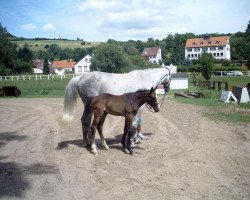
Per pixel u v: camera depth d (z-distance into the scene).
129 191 5.97
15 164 7.62
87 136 9.02
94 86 8.83
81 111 17.20
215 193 5.90
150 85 9.25
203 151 8.66
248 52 102.50
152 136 10.52
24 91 31.89
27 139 10.28
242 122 12.84
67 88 9.23
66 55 160.38
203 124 12.54
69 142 9.77
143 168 7.25
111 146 9.23
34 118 14.59
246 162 7.71
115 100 8.11
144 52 130.00
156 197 5.70
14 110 17.44
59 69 113.62
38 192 5.98
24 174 6.93
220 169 7.20
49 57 144.88
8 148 9.12
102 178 6.65
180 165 7.46
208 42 117.19
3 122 13.54
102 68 66.75
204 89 29.50
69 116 9.25
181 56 121.56
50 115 15.49
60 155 8.34
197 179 6.59
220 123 12.70
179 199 5.62
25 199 5.68
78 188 6.14
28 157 8.20
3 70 73.62
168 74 9.62
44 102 21.73
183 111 16.20
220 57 114.69
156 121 13.45
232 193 5.91
